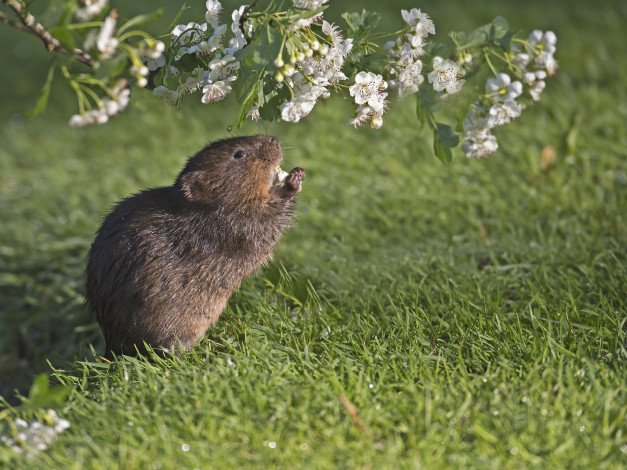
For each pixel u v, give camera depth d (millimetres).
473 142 7070
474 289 8109
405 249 9625
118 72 5453
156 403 6008
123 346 7383
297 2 6254
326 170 12172
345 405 5699
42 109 5582
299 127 13586
